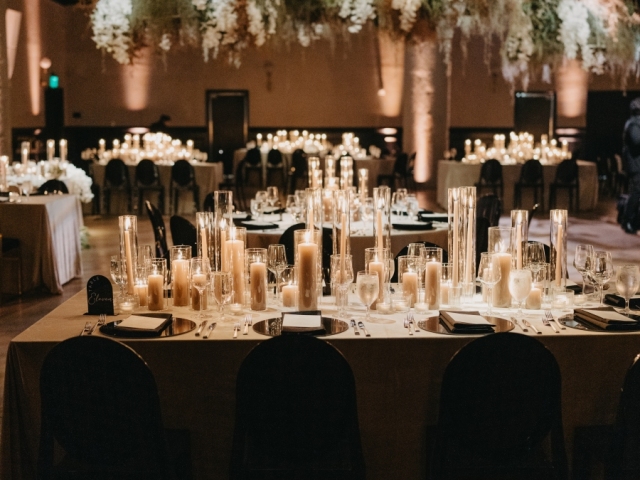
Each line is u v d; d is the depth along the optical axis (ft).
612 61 13.29
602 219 36.86
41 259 20.85
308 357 7.05
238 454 7.22
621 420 7.35
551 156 41.83
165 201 39.83
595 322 8.70
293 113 56.65
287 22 12.45
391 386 8.34
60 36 53.78
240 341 8.20
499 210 21.02
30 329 8.68
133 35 12.30
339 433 7.25
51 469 7.46
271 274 11.32
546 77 14.23
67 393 7.20
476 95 56.39
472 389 7.32
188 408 8.37
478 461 7.70
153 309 9.59
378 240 9.70
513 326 8.66
